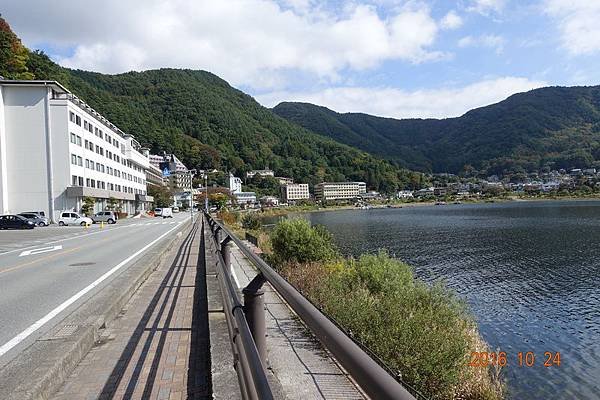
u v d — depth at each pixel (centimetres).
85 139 4981
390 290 1068
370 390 88
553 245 3825
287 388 466
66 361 365
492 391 752
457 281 2455
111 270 1020
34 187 4297
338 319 792
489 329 1577
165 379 355
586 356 1291
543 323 1647
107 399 320
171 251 1422
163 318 550
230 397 259
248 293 268
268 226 5781
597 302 1945
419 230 5638
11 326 541
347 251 3662
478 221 6925
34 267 1114
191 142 15900
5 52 5612
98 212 4900
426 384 686
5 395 290
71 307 640
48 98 4344
